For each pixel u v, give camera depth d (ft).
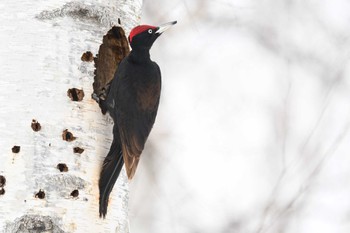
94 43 38.09
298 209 55.06
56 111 36.70
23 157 35.96
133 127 39.24
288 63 64.69
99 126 37.86
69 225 35.96
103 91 39.78
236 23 62.85
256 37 65.16
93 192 36.88
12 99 36.50
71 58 37.40
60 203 35.96
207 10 61.57
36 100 36.52
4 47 36.99
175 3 59.98
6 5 37.35
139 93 39.86
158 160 57.98
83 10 37.99
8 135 36.14
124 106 39.17
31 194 35.65
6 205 35.58
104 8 38.68
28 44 37.01
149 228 56.03
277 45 65.41
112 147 38.22
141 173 57.47
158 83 41.09
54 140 36.45
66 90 37.04
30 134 36.19
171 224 56.08
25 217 35.45
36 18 37.22
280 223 54.13
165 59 61.36
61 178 36.19
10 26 37.17
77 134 36.99
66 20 37.58
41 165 36.01
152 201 56.85
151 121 40.52
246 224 57.11
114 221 37.60
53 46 37.19
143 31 40.55
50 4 37.42
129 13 40.29
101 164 37.55
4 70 36.76
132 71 40.27
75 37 37.65
